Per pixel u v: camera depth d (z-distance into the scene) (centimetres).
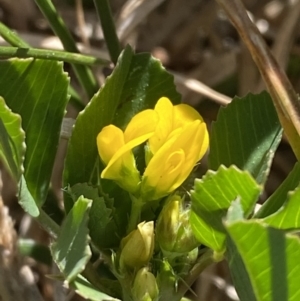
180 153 7
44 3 10
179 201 7
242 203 7
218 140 8
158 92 8
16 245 10
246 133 8
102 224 8
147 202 8
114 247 8
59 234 7
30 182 8
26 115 8
